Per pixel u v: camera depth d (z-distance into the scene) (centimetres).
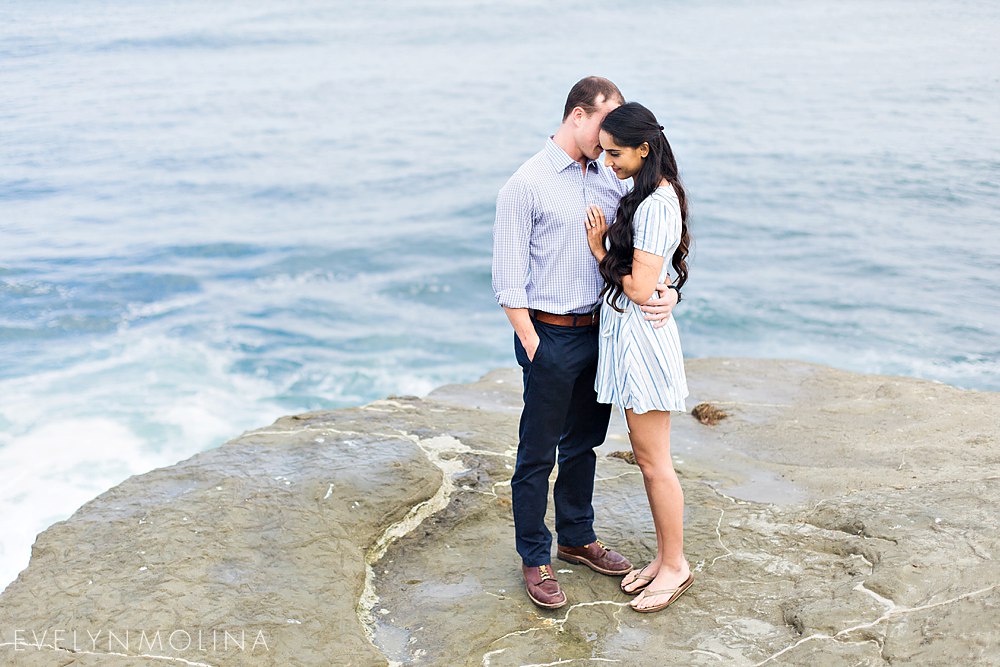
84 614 344
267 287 1208
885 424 563
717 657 332
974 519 393
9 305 1117
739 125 2031
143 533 394
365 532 411
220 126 2181
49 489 685
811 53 2853
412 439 513
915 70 2503
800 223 1407
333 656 332
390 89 2577
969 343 989
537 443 354
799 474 490
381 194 1638
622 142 322
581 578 387
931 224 1377
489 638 349
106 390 881
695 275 1212
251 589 364
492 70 2805
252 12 4194
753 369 699
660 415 352
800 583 372
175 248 1354
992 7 3531
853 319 1063
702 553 402
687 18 3703
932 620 326
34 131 2109
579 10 3978
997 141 1794
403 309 1138
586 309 347
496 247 341
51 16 3894
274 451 474
